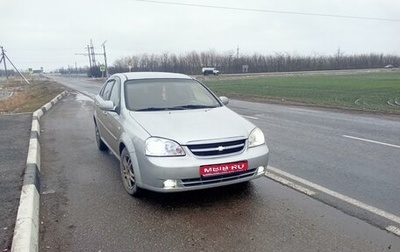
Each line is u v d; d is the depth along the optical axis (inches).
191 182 138.9
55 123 400.8
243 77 2123.5
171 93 195.2
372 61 3651.6
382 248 113.5
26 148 251.6
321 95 814.5
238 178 148.1
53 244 118.0
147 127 151.3
